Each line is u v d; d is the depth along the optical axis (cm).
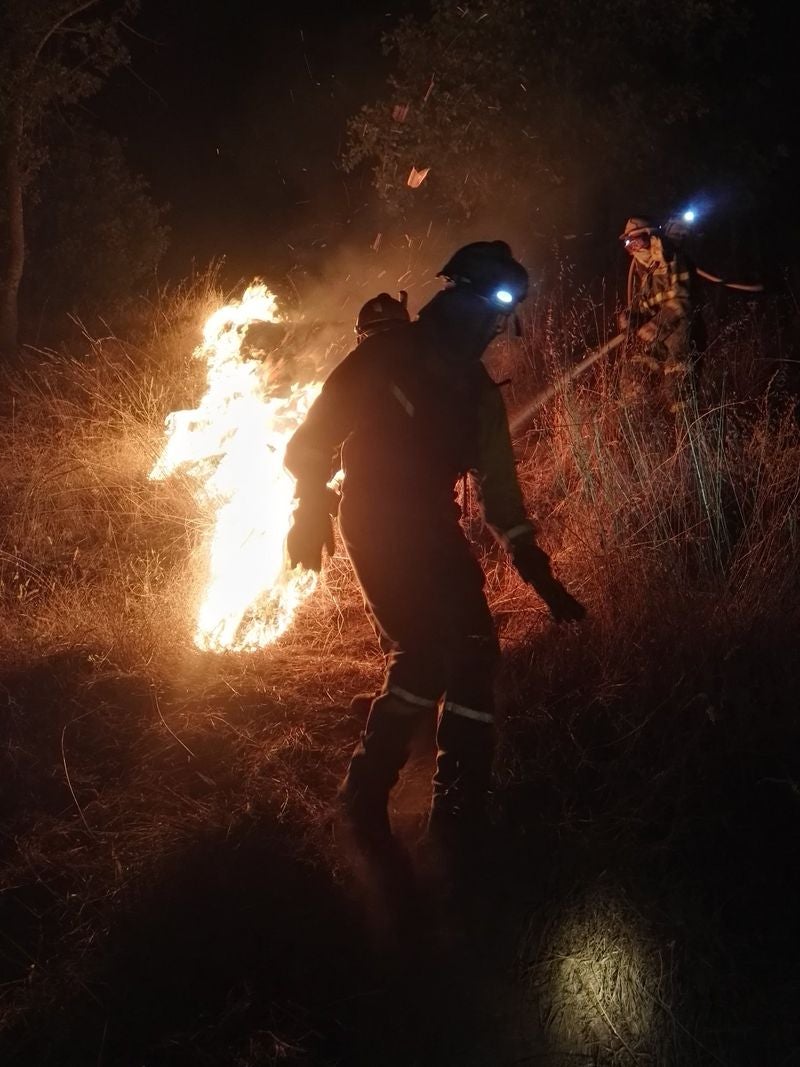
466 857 358
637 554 497
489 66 963
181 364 858
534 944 329
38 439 722
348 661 478
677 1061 303
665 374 691
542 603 494
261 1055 296
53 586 538
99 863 361
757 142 1130
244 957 326
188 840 364
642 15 977
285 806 380
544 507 597
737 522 548
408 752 370
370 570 361
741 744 384
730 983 314
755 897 339
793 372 777
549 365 790
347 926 339
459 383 361
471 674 362
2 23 991
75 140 1177
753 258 1049
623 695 415
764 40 1158
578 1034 310
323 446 358
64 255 1098
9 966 329
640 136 963
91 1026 306
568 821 358
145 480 654
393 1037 308
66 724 429
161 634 484
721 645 432
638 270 730
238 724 434
